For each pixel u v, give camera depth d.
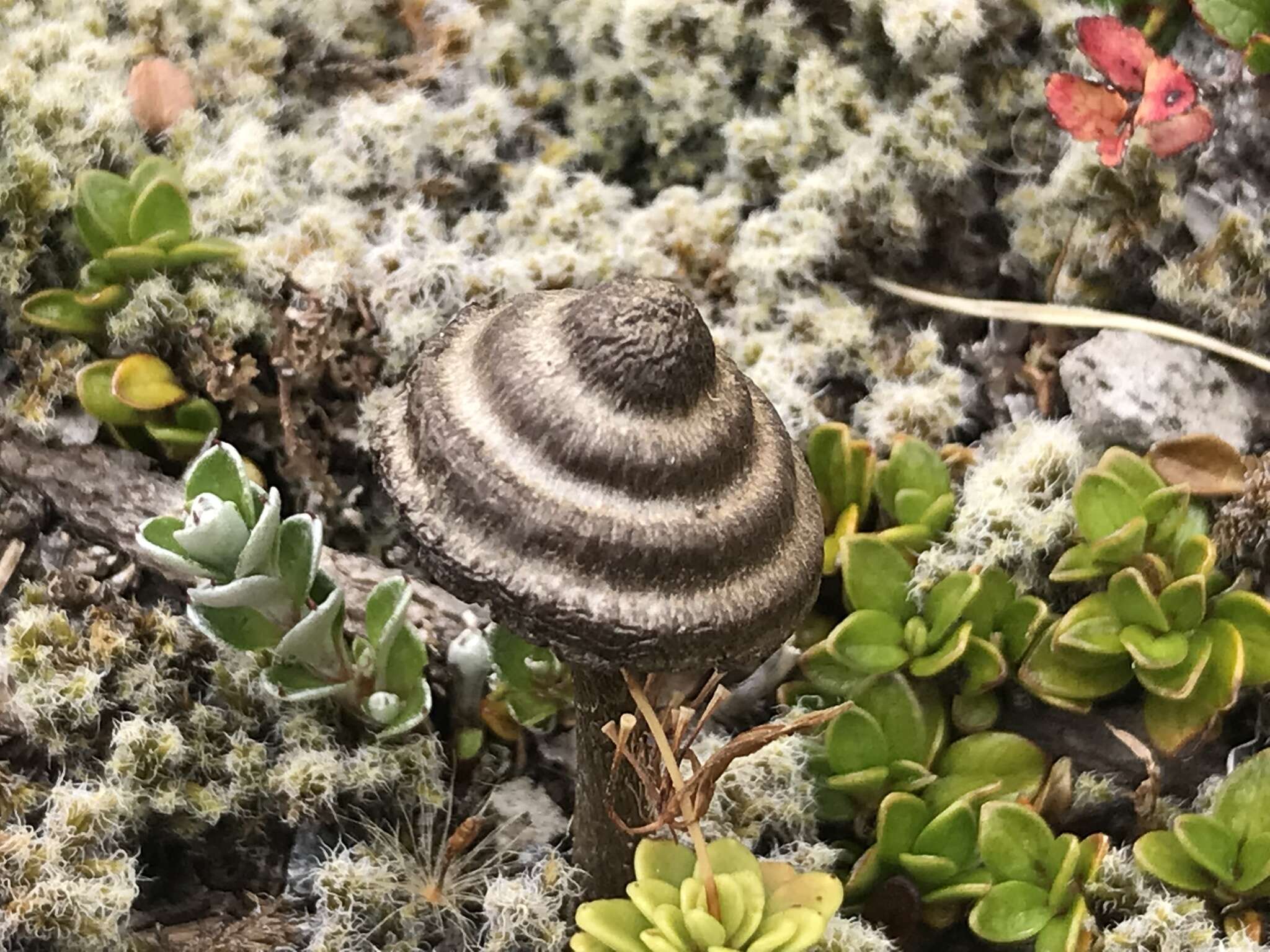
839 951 0.11
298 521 0.10
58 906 0.10
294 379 0.12
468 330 0.09
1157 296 0.12
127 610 0.12
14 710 0.11
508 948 0.11
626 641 0.08
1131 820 0.12
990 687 0.11
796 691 0.12
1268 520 0.11
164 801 0.11
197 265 0.12
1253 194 0.12
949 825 0.11
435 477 0.08
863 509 0.12
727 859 0.10
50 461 0.12
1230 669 0.11
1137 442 0.12
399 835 0.11
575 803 0.11
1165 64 0.12
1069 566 0.11
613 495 0.08
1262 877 0.10
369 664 0.11
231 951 0.11
